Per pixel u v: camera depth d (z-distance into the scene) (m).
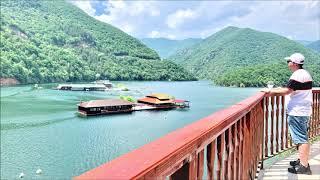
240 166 4.00
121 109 72.94
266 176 5.50
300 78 5.25
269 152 7.10
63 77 169.38
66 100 90.12
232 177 3.50
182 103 83.44
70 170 34.25
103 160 37.81
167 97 83.69
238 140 3.79
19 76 145.75
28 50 166.62
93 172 1.32
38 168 34.47
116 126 57.03
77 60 191.25
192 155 2.09
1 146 42.28
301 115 5.33
